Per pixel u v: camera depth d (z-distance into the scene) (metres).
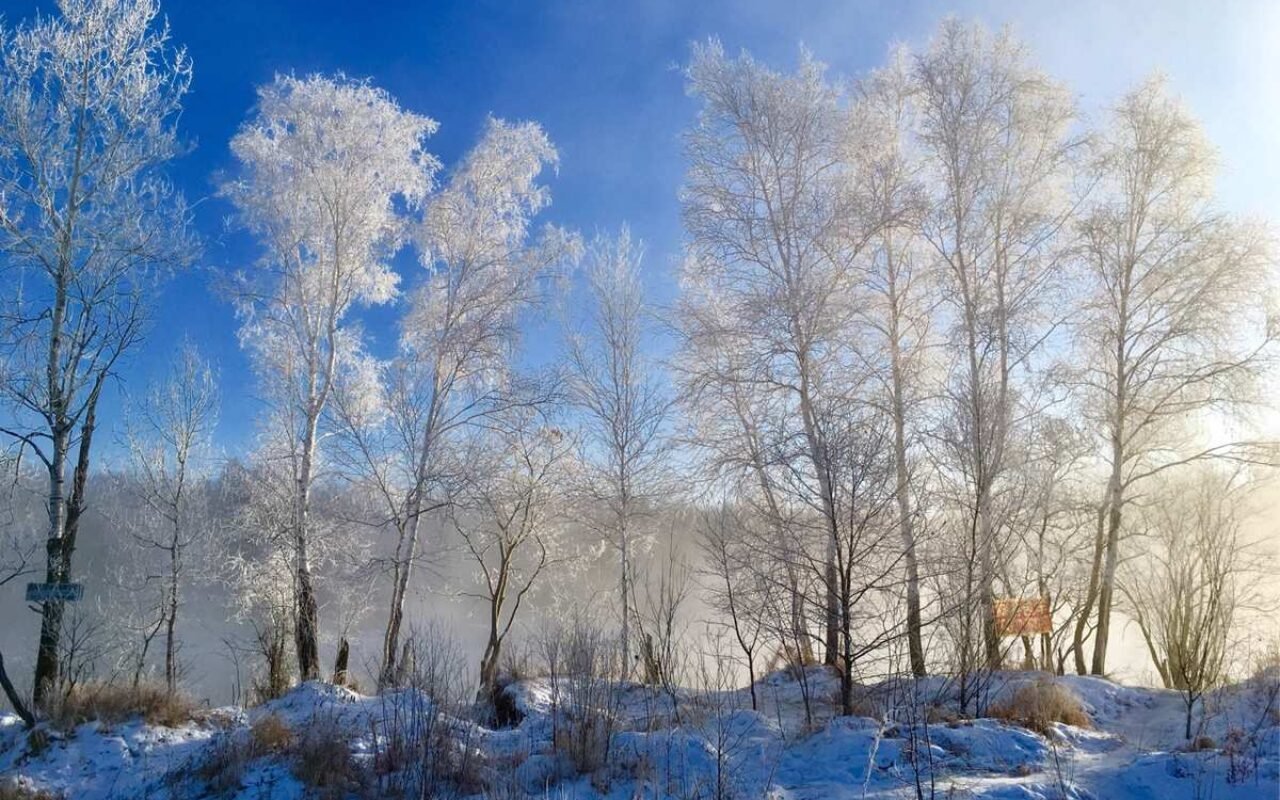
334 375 15.20
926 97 14.61
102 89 11.27
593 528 17.20
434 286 15.95
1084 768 7.31
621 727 8.98
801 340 13.96
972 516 10.30
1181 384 13.52
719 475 14.39
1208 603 11.44
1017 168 14.41
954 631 9.52
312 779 7.92
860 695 9.73
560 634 11.54
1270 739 7.25
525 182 16.05
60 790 8.52
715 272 15.05
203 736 10.06
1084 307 14.35
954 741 7.88
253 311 14.95
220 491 17.34
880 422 10.14
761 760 7.99
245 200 14.79
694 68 14.83
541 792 7.35
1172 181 13.78
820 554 9.68
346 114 15.19
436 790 7.50
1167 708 10.00
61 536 10.91
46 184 10.80
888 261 14.98
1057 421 13.48
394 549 17.33
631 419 17.12
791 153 14.58
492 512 15.88
